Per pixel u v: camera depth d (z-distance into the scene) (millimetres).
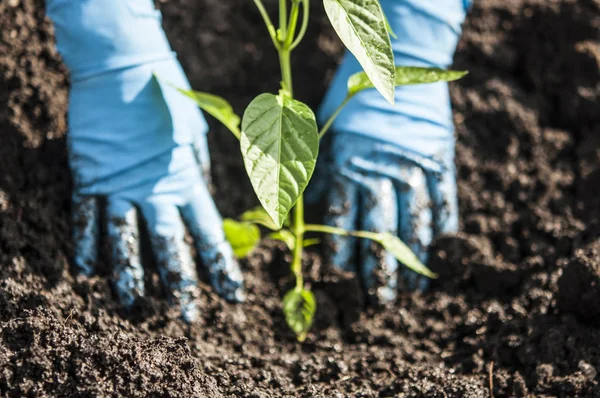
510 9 1203
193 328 1026
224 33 1213
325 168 1121
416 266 1021
